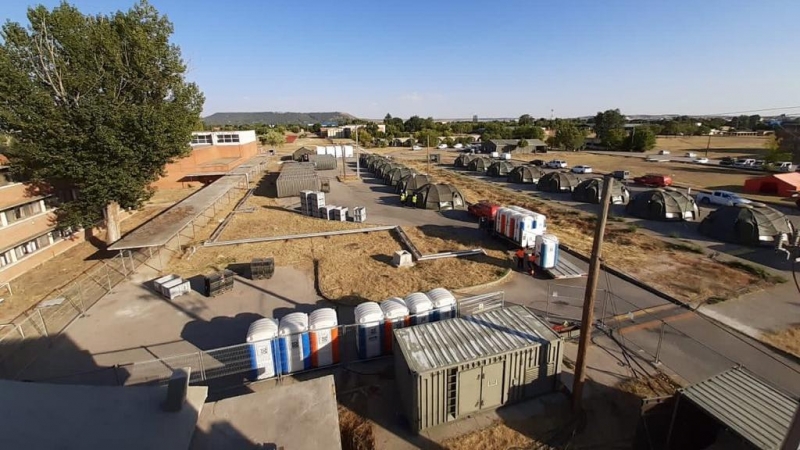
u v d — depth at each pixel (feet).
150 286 72.23
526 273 76.13
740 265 76.74
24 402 25.02
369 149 390.21
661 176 171.01
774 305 61.31
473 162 228.84
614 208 129.80
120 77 89.66
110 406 25.88
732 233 91.81
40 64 81.35
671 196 114.42
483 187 173.99
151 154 89.15
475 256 85.05
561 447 36.14
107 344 53.93
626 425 38.58
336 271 77.61
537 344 40.40
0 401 24.77
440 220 117.60
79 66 83.61
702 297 63.77
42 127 75.05
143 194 96.12
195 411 26.53
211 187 138.92
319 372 47.85
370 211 130.72
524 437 37.27
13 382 26.48
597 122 498.69
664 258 82.33
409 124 621.72
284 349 46.55
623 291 67.67
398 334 42.29
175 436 24.47
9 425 23.15
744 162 225.97
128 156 86.07
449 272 76.18
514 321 45.21
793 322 56.34
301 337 46.80
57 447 22.24
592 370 46.60
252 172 196.95
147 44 89.56
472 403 39.19
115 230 98.07
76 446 22.57
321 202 121.60
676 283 69.41
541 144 334.24
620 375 45.57
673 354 49.37
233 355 48.85
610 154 312.50
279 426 30.19
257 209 134.41
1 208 77.77
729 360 48.01
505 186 177.27
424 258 83.10
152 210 141.38
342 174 217.77
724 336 53.21
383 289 69.21
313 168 183.62
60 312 63.62
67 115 78.79
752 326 55.47
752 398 32.12
